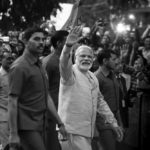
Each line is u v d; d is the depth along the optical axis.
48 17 15.99
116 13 27.77
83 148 8.44
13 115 7.43
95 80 8.70
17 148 7.41
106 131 9.34
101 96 8.91
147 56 14.79
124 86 11.30
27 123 7.54
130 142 11.73
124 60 15.30
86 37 14.12
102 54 9.77
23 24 15.83
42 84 7.64
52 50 9.85
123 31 17.25
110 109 9.75
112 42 16.77
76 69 8.60
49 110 7.86
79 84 8.50
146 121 11.65
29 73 7.52
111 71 9.87
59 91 8.77
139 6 31.98
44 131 7.76
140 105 11.73
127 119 11.16
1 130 9.99
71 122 8.46
